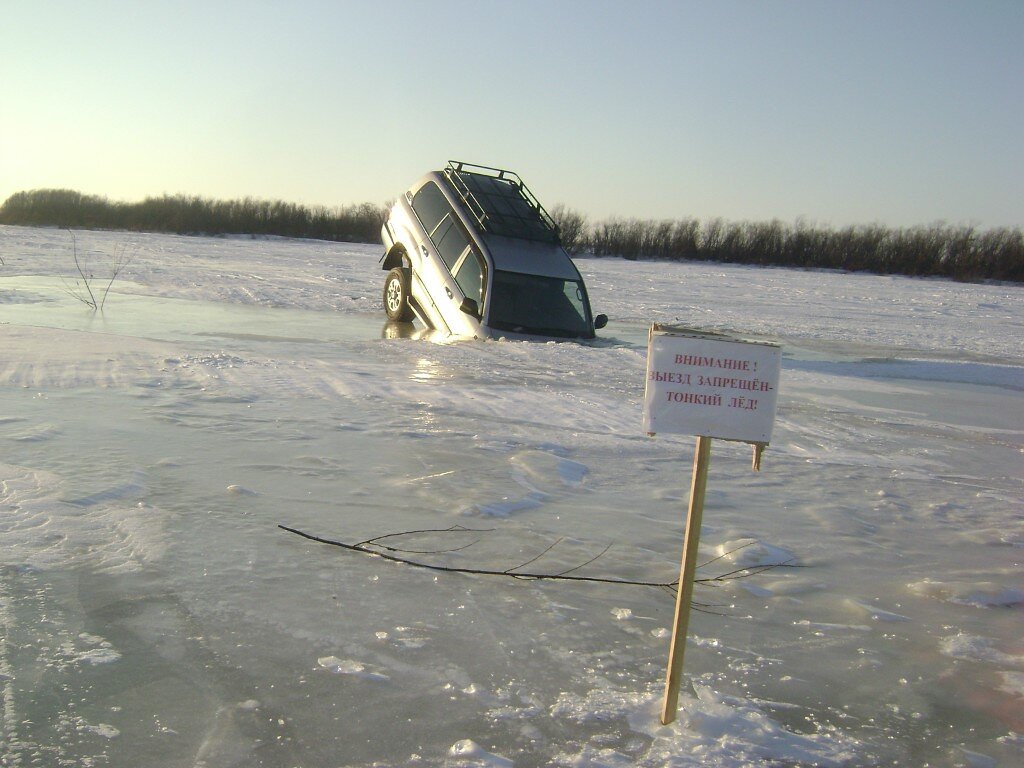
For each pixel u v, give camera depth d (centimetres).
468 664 389
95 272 2358
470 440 771
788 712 368
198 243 4731
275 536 520
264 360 1105
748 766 325
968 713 378
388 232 1827
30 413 752
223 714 341
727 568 526
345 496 601
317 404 873
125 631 399
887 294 3756
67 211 7000
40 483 571
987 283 5672
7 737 317
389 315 1733
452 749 325
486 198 1667
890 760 338
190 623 409
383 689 364
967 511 681
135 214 7050
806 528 609
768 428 346
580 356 1337
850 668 411
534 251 1605
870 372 1493
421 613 436
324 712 346
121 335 1242
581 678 383
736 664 407
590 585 485
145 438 704
